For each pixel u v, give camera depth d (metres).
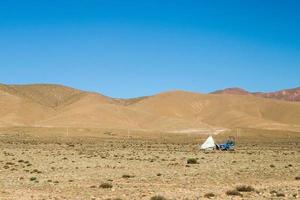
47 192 33.34
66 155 74.44
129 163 59.47
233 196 31.36
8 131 196.75
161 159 66.88
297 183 40.19
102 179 42.06
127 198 30.05
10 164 56.31
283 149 103.94
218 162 62.66
